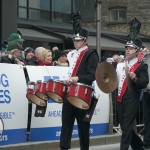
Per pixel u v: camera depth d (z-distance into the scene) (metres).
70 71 7.75
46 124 9.11
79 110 7.64
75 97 7.17
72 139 9.48
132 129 8.08
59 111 9.33
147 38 24.19
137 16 24.84
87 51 7.71
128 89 7.99
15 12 15.05
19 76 8.66
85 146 7.85
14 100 8.52
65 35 18.72
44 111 8.12
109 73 7.59
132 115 7.98
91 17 19.56
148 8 24.66
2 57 8.80
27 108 8.75
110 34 22.70
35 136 8.95
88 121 7.43
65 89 7.42
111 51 19.84
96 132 10.17
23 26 18.70
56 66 9.34
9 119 8.43
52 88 7.41
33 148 8.62
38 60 9.84
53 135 9.24
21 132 8.68
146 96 9.48
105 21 25.36
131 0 24.91
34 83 7.93
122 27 25.06
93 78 7.56
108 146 9.86
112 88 7.63
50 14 20.59
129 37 8.13
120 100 8.08
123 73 8.09
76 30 8.04
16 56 8.91
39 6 20.11
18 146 8.37
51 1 20.62
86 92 7.12
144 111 9.55
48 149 8.90
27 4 19.56
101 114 10.27
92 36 21.23
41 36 17.66
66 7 21.22
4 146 8.20
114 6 25.17
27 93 7.99
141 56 9.46
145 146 9.52
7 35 14.77
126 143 8.00
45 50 9.88
